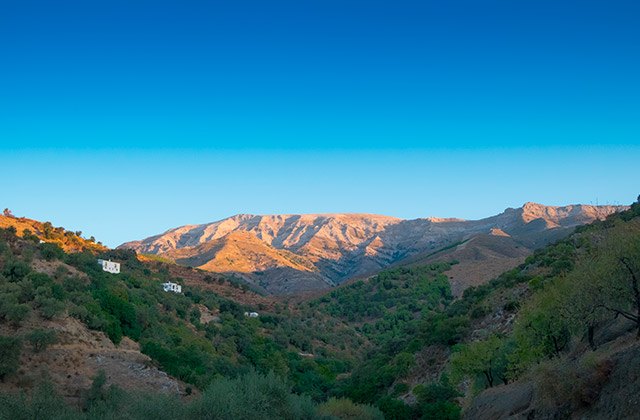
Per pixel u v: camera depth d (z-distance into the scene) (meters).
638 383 27.02
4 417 34.72
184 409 39.22
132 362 68.88
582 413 29.34
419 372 81.38
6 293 70.56
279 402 43.25
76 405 51.16
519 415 35.50
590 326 37.91
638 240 36.28
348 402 59.56
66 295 80.81
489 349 54.94
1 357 54.94
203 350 94.38
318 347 133.88
